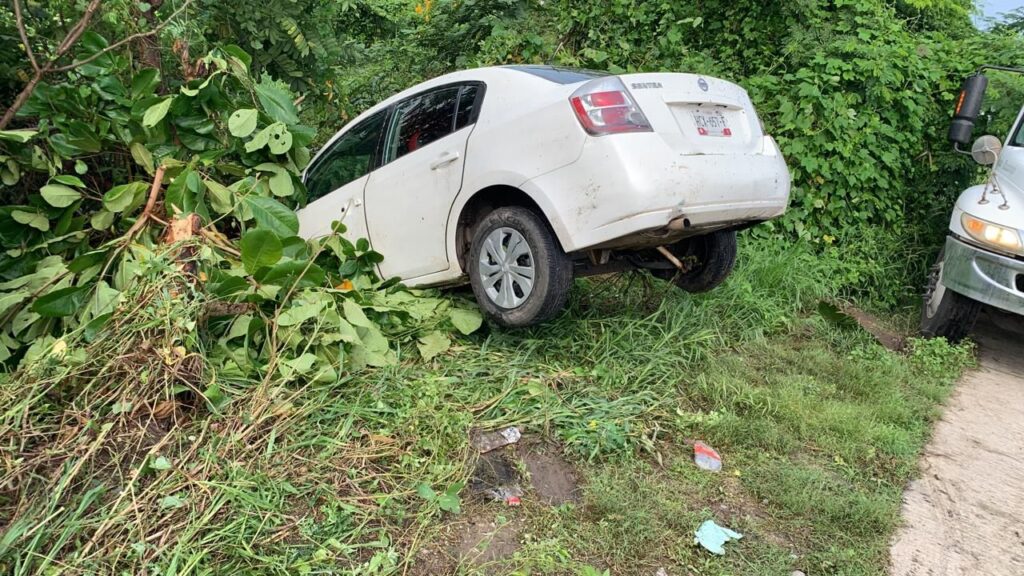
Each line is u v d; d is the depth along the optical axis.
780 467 3.45
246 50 6.40
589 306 4.93
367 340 3.87
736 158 3.93
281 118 4.33
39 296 3.60
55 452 2.69
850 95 6.61
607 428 3.45
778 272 5.91
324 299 3.78
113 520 2.45
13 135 3.79
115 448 2.80
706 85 3.99
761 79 6.84
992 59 6.83
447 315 4.36
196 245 3.64
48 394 3.01
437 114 4.56
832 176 6.57
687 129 3.82
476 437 3.34
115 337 3.16
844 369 4.67
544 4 8.27
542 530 2.84
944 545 3.02
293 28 6.19
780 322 5.49
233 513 2.60
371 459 3.07
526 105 3.97
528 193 3.85
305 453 3.03
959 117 5.52
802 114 6.53
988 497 3.44
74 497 2.55
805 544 2.93
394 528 2.72
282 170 4.37
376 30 9.16
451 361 4.00
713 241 4.77
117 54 5.09
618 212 3.56
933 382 4.80
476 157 4.15
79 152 4.32
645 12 7.90
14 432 2.76
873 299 6.45
